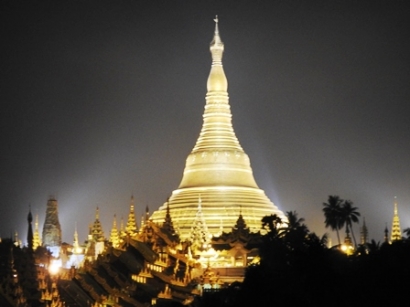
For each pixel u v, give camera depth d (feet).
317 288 513.86
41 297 553.23
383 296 512.22
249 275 522.47
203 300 549.54
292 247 593.01
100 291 622.54
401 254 535.60
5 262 562.25
